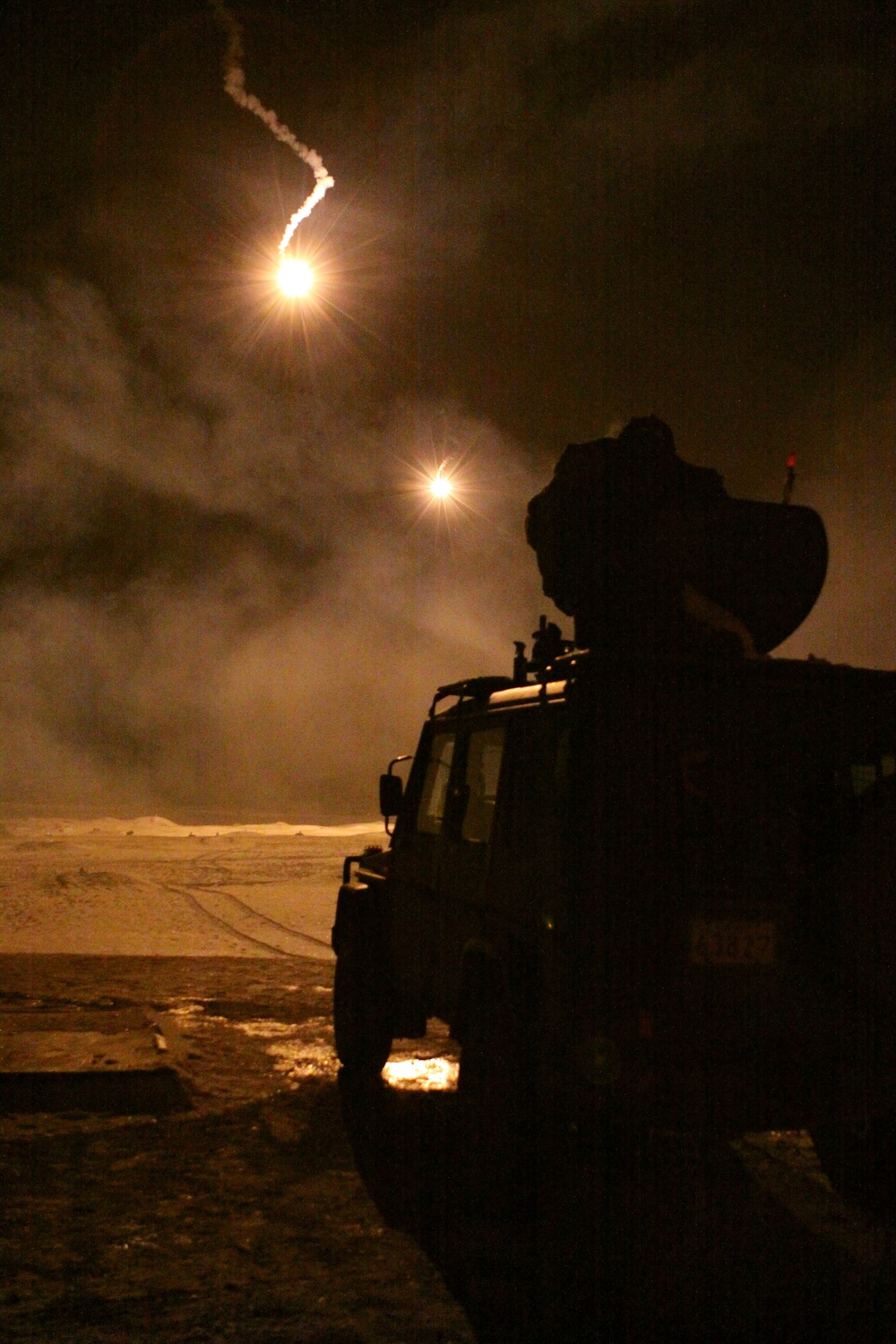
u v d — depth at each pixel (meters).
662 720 4.79
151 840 31.67
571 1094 4.60
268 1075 7.41
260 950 14.30
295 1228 4.97
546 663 5.54
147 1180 5.46
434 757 7.01
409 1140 6.18
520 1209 5.04
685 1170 5.96
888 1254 4.98
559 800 4.84
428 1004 6.46
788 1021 4.65
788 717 4.93
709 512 5.91
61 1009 8.90
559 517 5.96
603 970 4.54
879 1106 4.70
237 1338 3.93
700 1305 4.44
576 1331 4.18
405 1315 4.19
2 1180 5.37
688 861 4.66
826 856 4.80
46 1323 4.00
